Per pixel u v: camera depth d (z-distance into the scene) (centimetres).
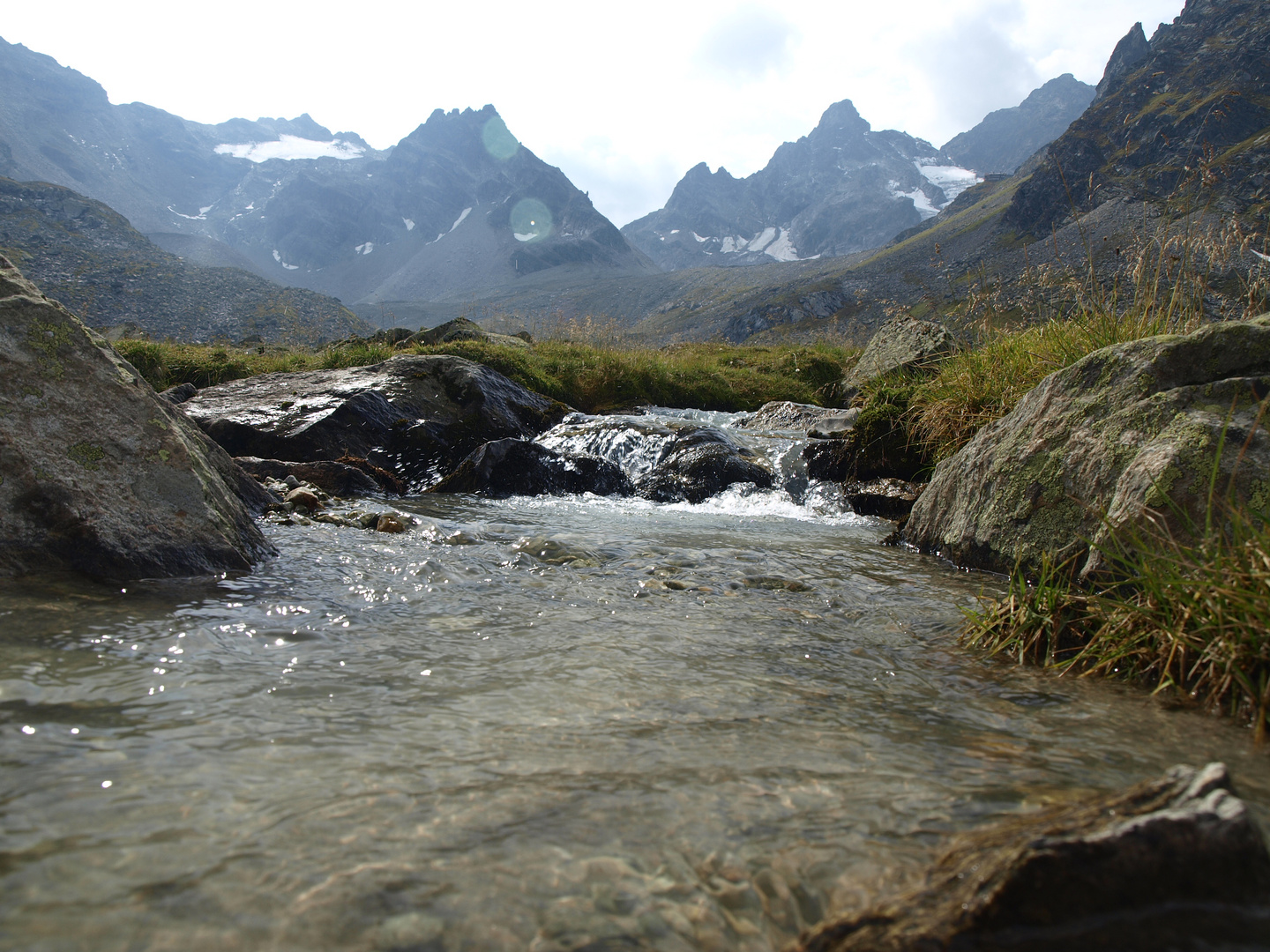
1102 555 345
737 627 344
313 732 206
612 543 538
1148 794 155
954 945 121
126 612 301
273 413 930
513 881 142
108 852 143
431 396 1045
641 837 159
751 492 876
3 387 356
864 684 273
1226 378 386
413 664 270
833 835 162
